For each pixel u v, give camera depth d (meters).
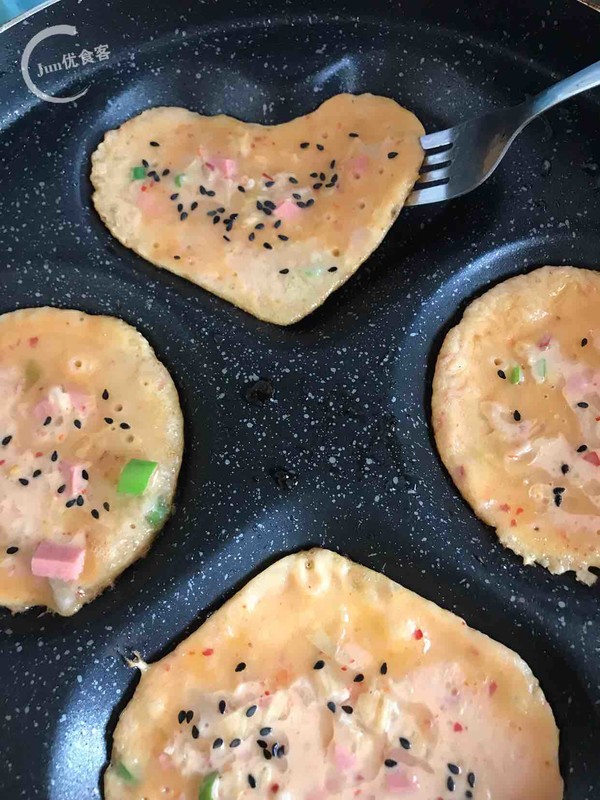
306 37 0.23
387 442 0.19
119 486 0.18
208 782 0.16
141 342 0.20
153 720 0.17
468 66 0.23
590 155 0.22
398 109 0.22
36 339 0.20
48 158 0.21
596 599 0.18
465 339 0.20
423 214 0.22
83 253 0.21
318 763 0.17
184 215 0.21
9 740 0.17
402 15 0.22
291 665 0.18
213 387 0.20
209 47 0.22
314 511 0.19
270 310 0.20
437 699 0.18
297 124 0.23
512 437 0.20
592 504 0.19
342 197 0.21
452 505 0.19
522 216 0.21
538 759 0.17
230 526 0.18
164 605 0.18
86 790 0.17
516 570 0.19
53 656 0.17
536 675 0.18
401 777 0.17
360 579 0.18
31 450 0.19
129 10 0.21
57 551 0.18
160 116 0.22
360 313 0.21
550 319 0.21
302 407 0.19
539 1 0.21
